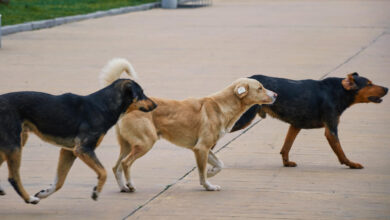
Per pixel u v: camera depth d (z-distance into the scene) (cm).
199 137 762
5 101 646
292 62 1838
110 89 693
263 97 774
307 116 870
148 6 3622
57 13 2989
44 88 1431
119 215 678
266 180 813
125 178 757
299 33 2542
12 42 2211
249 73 1653
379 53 2006
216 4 4059
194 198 736
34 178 811
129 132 741
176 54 1994
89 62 1822
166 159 916
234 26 2791
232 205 710
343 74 1627
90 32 2530
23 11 2909
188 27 2744
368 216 671
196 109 767
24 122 659
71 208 700
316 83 886
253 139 1044
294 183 798
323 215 675
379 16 3206
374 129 1092
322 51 2056
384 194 749
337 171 855
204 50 2084
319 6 3878
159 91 1404
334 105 866
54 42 2231
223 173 848
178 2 4034
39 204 713
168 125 760
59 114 661
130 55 1966
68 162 692
